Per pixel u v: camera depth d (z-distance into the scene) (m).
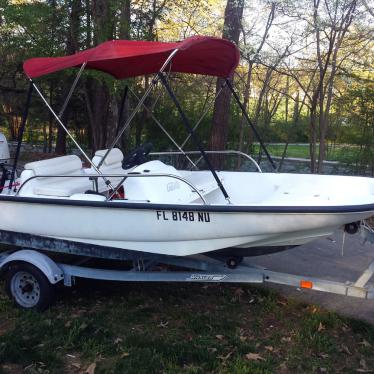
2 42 8.83
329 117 8.82
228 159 9.60
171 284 4.64
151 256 3.99
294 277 3.77
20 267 4.02
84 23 8.33
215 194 4.70
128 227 3.85
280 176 4.84
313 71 8.40
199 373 3.09
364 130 8.48
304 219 3.53
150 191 3.96
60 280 4.02
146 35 8.53
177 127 9.66
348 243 5.95
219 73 5.16
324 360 3.32
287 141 9.48
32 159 10.95
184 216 3.68
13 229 4.29
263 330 3.75
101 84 8.33
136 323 3.84
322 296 4.39
